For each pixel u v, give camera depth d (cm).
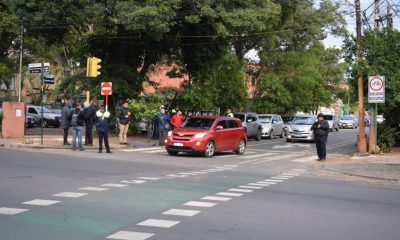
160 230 702
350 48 2420
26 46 4556
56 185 1077
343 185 1284
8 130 2606
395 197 1088
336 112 9538
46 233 670
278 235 694
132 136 3161
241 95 3956
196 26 3269
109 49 3441
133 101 2878
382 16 2441
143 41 3356
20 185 1064
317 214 855
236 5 3022
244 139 2311
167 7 2675
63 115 2283
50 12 2805
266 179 1352
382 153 2333
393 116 2586
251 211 864
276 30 4300
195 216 804
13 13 2986
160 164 1664
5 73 3941
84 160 1675
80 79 3238
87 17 2844
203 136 2012
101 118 2027
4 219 747
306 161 2006
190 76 3669
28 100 5669
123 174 1321
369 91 2150
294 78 4859
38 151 1981
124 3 2698
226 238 668
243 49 4597
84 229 696
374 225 779
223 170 1552
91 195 966
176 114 2642
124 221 752
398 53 2322
